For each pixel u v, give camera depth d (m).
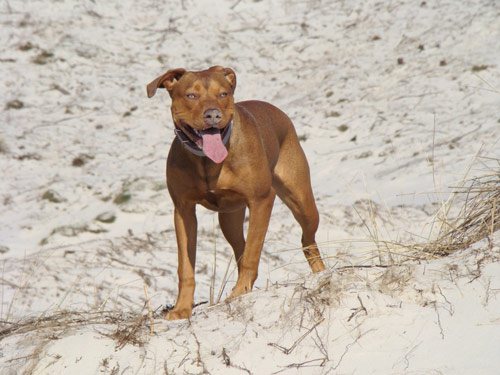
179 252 5.86
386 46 16.52
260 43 18.25
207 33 18.95
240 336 4.58
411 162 11.36
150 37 18.97
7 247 10.34
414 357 4.09
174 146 5.90
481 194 6.39
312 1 19.81
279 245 9.27
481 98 12.98
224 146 5.47
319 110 14.44
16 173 13.12
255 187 5.85
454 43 15.45
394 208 9.75
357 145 12.67
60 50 18.09
